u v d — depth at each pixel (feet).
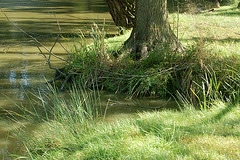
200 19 44.04
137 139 13.69
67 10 67.46
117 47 29.04
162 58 23.32
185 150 12.71
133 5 36.24
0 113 18.61
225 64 20.89
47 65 28.22
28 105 19.72
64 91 22.54
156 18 25.86
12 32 42.68
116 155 12.64
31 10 67.72
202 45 22.09
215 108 17.03
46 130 15.30
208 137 13.84
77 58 24.73
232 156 12.19
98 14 60.70
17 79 24.68
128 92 22.30
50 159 12.92
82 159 12.65
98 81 23.47
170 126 14.94
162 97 21.50
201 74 20.53
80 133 14.83
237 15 49.32
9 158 13.69
